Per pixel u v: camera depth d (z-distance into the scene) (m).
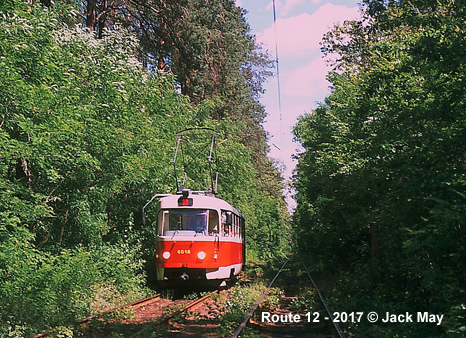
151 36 30.45
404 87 12.38
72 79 14.44
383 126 12.62
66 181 15.57
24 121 12.14
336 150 19.59
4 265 11.37
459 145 9.97
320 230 25.20
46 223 15.59
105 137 15.40
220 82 33.06
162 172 19.08
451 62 9.92
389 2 11.76
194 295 17.41
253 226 51.56
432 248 9.71
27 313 10.67
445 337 8.40
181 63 29.78
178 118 22.16
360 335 9.87
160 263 18.17
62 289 12.67
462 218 8.66
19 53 12.27
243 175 30.48
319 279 24.16
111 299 14.73
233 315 12.19
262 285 20.84
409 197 10.63
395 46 14.31
